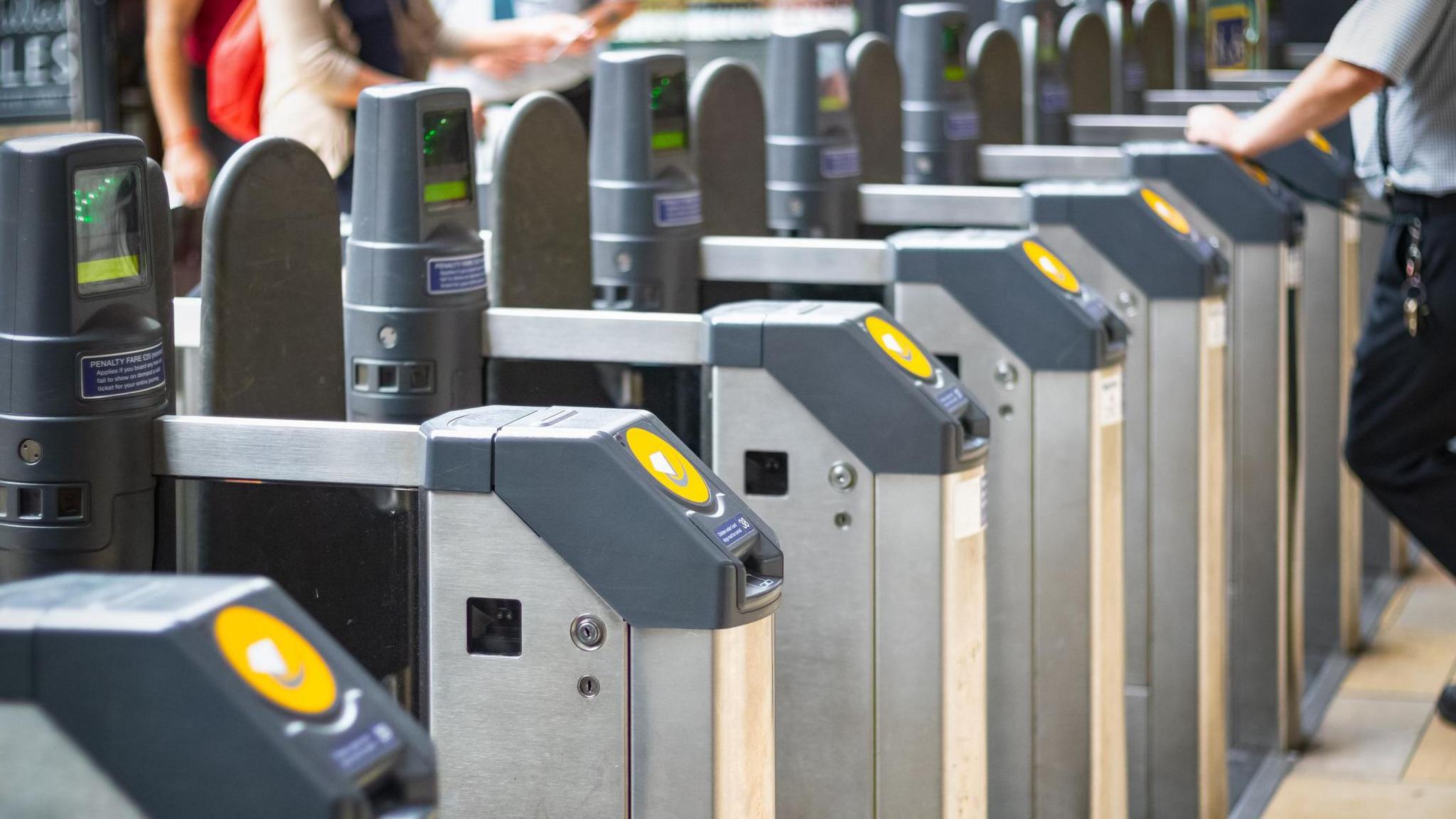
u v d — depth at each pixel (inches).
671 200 163.5
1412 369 187.6
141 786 59.0
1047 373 147.4
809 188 203.0
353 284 130.1
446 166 130.6
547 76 245.1
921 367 123.8
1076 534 148.4
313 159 123.3
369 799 61.5
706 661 88.2
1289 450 205.5
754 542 92.4
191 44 195.3
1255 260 197.9
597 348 130.3
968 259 148.7
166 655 58.5
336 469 96.3
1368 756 206.4
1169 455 175.2
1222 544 179.0
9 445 95.3
